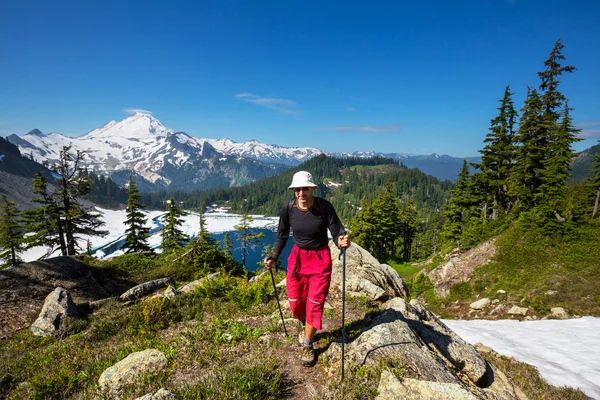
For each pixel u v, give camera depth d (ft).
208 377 12.25
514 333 42.16
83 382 15.46
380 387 11.15
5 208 109.19
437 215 260.62
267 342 15.74
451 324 49.93
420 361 12.87
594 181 106.52
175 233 115.96
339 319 18.95
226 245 118.83
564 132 98.48
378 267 33.09
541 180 103.09
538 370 26.66
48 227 83.41
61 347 22.53
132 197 111.24
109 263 56.34
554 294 61.00
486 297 71.77
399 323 15.62
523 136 106.11
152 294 36.73
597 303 54.34
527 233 81.51
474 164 124.16
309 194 11.89
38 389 14.98
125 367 14.23
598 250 67.67
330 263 12.92
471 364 15.49
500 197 125.90
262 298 23.97
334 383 11.80
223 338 16.48
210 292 27.73
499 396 14.52
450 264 88.33
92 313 31.48
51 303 29.58
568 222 77.61
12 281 40.93
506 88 114.21
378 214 166.09
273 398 11.32
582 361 30.19
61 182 84.43
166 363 14.37
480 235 112.68
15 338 28.71
